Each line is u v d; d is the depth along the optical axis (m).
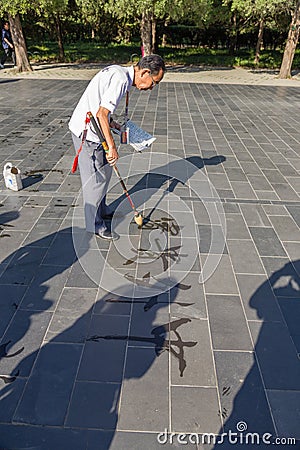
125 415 1.73
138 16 13.37
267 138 5.99
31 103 8.02
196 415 1.75
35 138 5.64
